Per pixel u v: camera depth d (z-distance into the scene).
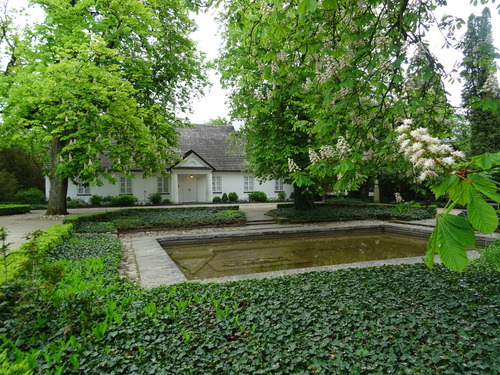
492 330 3.24
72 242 8.06
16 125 14.01
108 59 13.49
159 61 15.68
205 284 5.16
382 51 3.27
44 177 27.11
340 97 3.76
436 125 4.29
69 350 2.95
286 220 15.37
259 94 4.64
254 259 9.40
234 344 3.12
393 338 3.17
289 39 4.08
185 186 27.86
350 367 2.71
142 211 16.80
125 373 2.69
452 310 3.81
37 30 13.53
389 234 13.73
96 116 11.99
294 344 3.07
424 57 3.72
